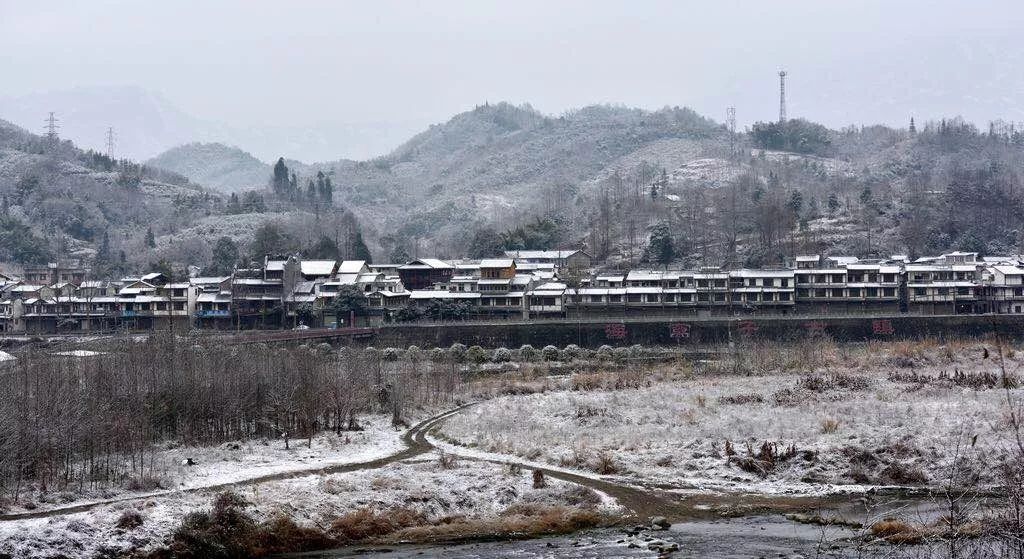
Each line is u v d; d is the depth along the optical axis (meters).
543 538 66.75
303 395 113.56
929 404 104.62
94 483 81.50
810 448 85.50
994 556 46.25
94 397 99.25
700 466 85.50
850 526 65.56
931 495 72.56
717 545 61.94
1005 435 83.88
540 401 128.88
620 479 83.31
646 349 191.12
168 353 124.31
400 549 64.62
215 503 67.38
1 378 101.25
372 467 90.50
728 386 133.88
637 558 59.78
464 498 75.75
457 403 141.25
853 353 166.38
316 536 66.44
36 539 59.44
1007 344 176.62
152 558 60.88
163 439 107.44
